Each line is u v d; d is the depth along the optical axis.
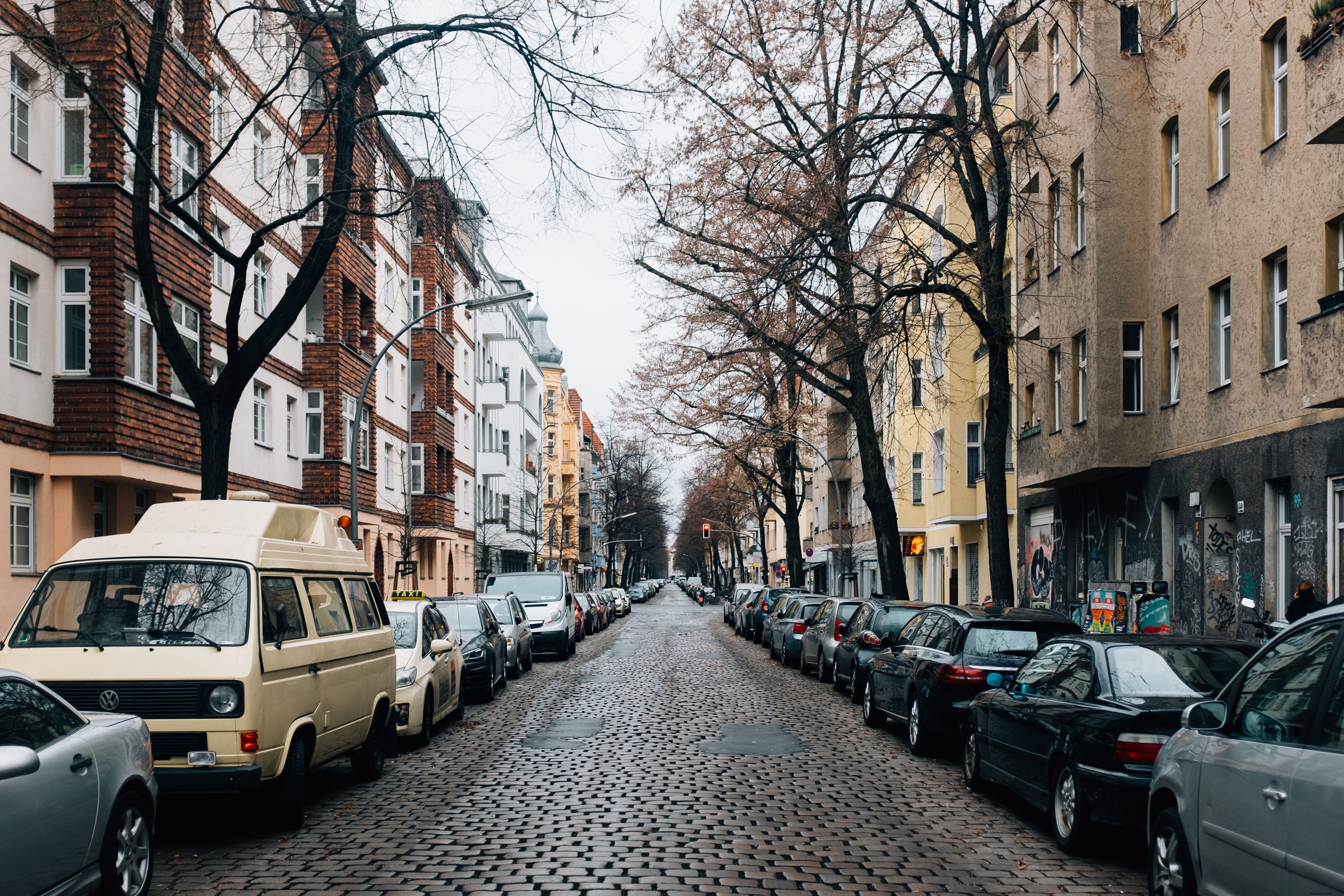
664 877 6.81
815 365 18.55
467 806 9.18
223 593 8.11
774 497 47.62
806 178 16.47
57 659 7.72
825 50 17.78
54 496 17.02
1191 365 17.95
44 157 16.92
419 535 39.19
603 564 116.38
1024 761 8.51
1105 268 19.84
